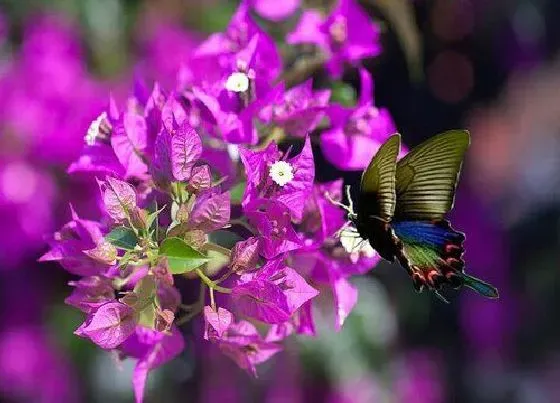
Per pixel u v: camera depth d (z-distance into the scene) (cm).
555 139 203
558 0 151
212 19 131
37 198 126
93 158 86
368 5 110
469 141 81
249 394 130
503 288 169
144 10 133
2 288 132
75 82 129
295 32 98
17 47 131
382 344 130
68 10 132
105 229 84
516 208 184
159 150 82
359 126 91
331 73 98
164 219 83
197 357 131
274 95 87
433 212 82
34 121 125
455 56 144
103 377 133
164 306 83
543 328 172
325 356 126
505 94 164
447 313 157
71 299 83
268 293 81
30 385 134
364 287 131
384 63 134
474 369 163
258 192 83
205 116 87
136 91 89
